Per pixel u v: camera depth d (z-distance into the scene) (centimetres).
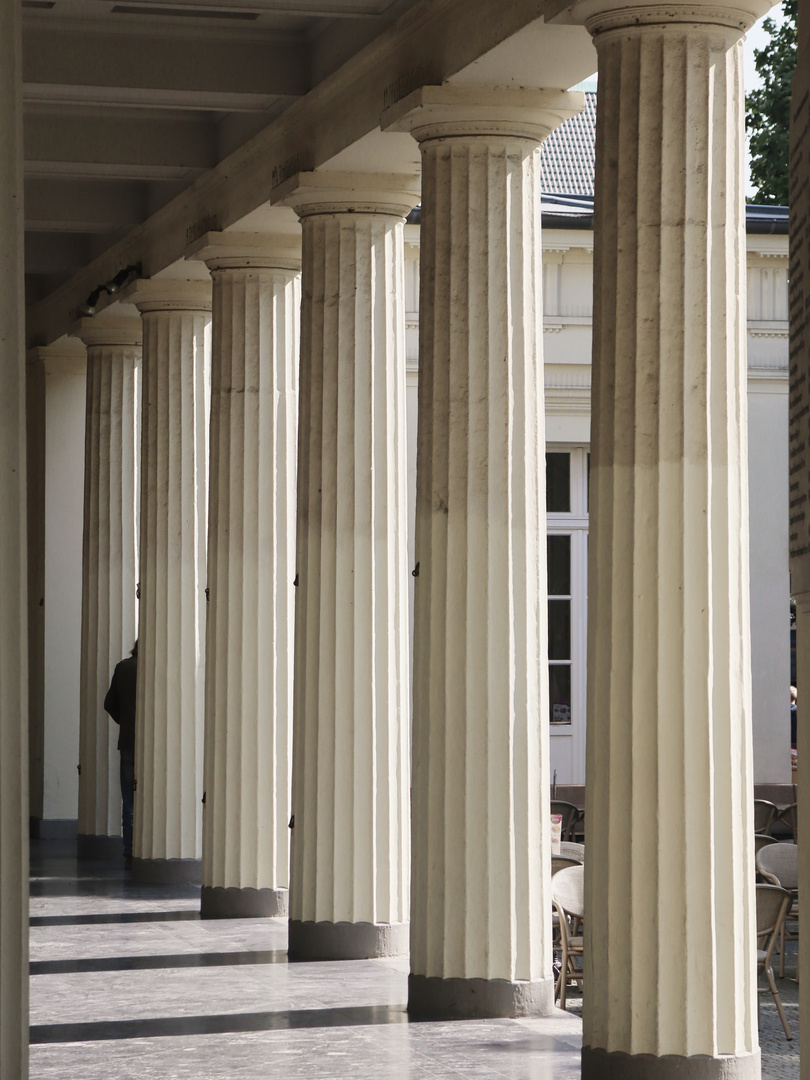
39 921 1767
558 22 1062
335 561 1530
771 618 2755
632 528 1014
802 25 510
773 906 1445
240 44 1556
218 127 1862
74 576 2720
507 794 1262
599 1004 1017
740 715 1022
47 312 2730
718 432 1019
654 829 1003
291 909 1547
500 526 1270
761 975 1727
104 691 2441
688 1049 994
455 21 1226
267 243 1812
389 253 1547
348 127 1446
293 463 1842
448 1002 1258
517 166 1275
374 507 1534
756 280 2755
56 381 2725
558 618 2761
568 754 2748
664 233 1011
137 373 2473
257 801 1800
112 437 2452
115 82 1549
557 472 2764
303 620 1551
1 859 535
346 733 1525
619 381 1022
